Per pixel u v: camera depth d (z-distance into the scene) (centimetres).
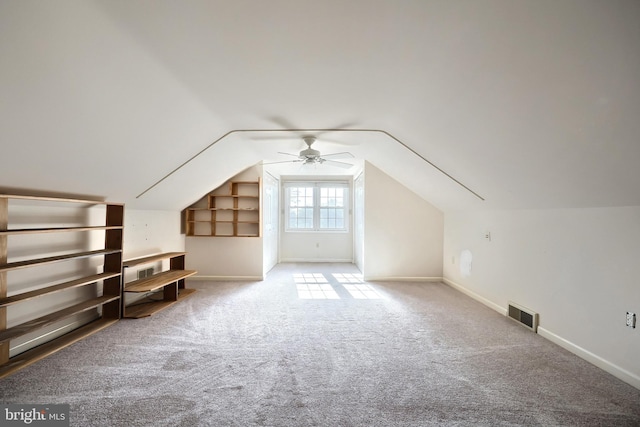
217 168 390
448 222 490
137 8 123
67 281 273
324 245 726
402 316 331
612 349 212
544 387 194
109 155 229
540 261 284
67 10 116
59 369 211
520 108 173
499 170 260
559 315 260
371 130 297
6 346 211
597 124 152
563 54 129
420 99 213
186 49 154
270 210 625
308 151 336
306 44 154
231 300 389
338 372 211
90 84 155
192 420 160
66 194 253
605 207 218
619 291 207
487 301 371
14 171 192
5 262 212
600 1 104
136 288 320
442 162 316
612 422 162
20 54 122
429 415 166
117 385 192
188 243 509
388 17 133
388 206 512
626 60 118
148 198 363
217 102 221
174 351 241
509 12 121
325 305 370
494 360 230
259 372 210
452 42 148
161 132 234
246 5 125
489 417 165
